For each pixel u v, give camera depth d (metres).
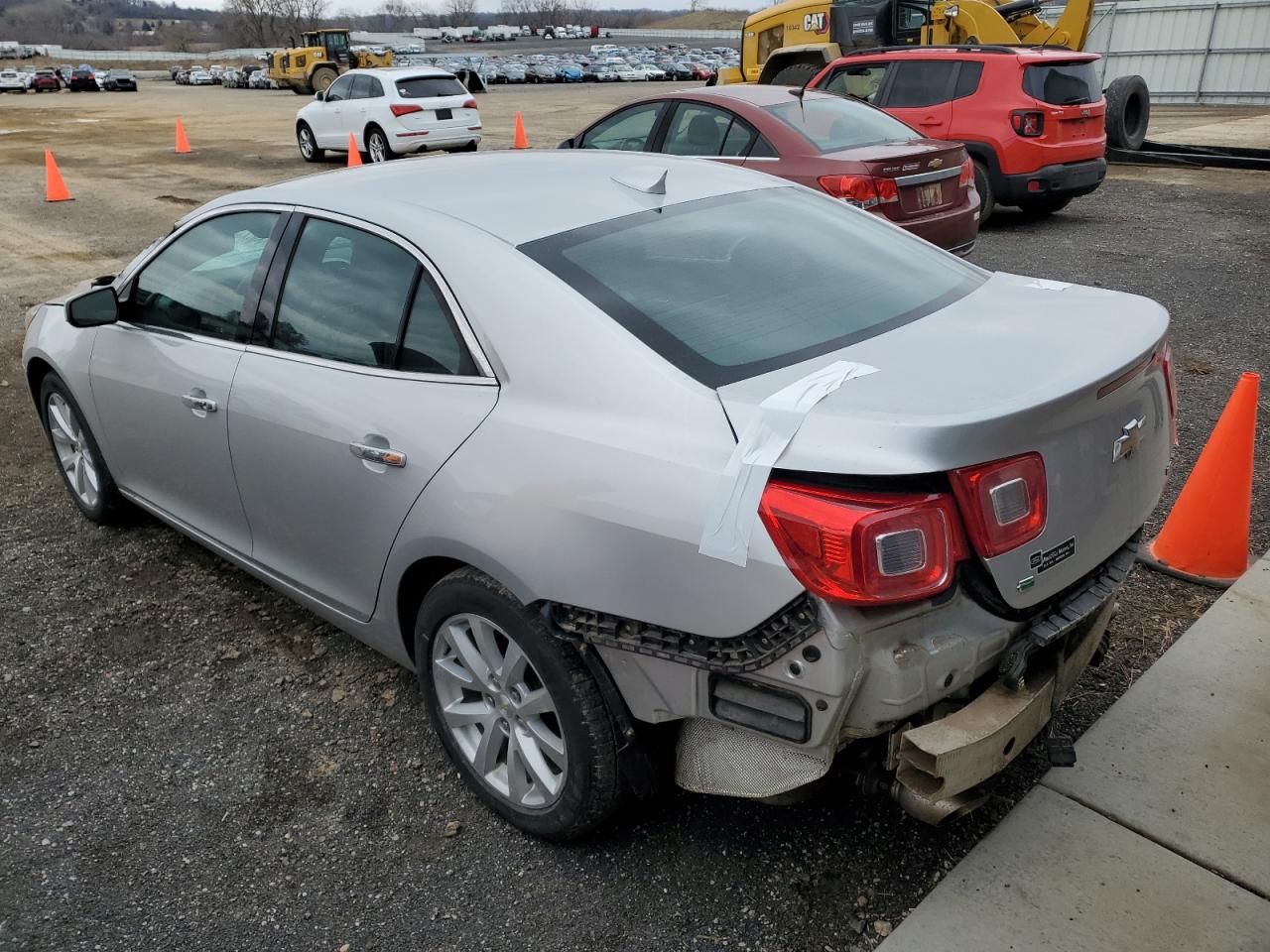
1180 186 12.98
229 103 41.94
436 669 2.79
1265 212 10.93
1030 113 10.09
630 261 2.65
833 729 2.05
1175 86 26.06
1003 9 15.26
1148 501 2.51
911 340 2.44
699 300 2.54
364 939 2.43
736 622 2.07
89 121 32.59
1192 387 5.78
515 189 3.03
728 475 2.07
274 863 2.68
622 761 2.43
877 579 1.93
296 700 3.35
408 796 2.90
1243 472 3.70
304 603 3.34
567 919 2.46
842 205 3.34
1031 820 2.63
